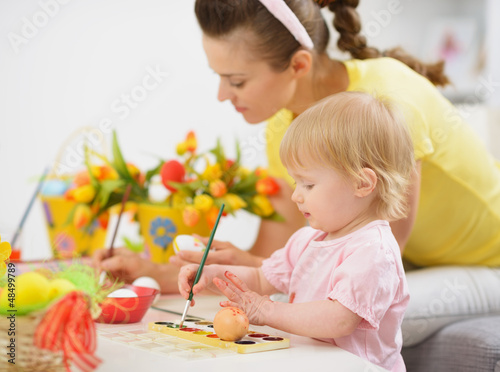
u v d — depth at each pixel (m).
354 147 1.01
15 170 2.58
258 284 1.21
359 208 1.04
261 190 1.67
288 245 1.22
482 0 3.24
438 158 1.52
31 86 2.59
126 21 2.71
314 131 1.03
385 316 1.02
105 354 0.85
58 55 2.62
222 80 1.45
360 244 1.00
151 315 1.18
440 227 1.62
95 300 0.92
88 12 2.65
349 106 1.05
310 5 1.46
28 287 0.79
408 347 1.49
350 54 1.60
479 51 3.23
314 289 1.07
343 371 0.80
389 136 1.05
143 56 2.75
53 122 2.62
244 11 1.36
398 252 1.04
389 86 1.46
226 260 1.34
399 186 1.06
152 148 2.77
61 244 1.79
